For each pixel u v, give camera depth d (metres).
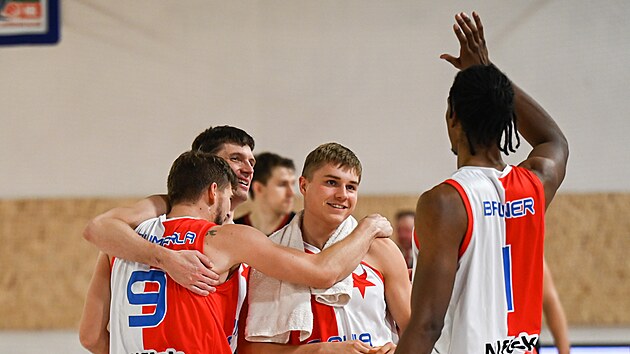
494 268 4.26
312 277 4.87
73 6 11.52
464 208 4.18
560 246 10.75
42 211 11.32
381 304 5.15
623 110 10.87
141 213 5.30
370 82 11.14
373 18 11.19
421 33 11.11
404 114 11.07
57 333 11.23
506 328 4.29
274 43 11.27
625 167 10.82
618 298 10.64
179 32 11.37
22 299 11.25
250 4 11.32
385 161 11.05
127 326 4.90
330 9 11.23
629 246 10.67
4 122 11.50
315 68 11.20
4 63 11.55
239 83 11.27
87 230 5.09
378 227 5.25
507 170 4.41
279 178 8.93
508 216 4.30
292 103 11.20
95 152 11.38
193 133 11.28
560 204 10.80
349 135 11.11
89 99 11.42
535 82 10.96
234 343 5.11
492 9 11.04
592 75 10.91
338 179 5.14
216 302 4.91
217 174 5.23
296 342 5.00
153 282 4.89
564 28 10.95
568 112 10.91
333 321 5.02
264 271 4.91
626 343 9.95
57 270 11.25
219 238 4.93
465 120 4.43
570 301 10.70
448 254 4.12
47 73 11.48
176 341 4.78
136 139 11.34
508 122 4.46
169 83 11.34
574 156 10.87
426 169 11.01
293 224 5.36
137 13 11.42
